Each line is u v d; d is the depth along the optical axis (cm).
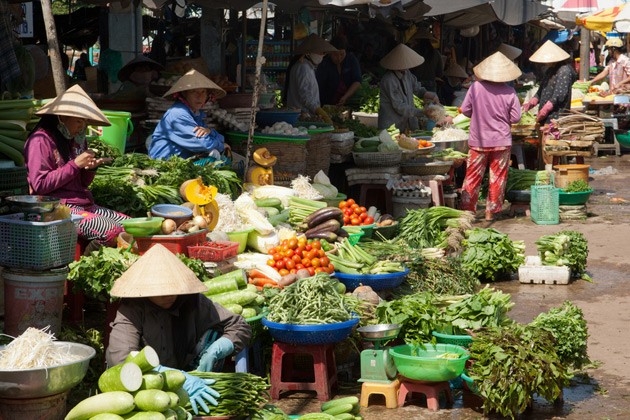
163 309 587
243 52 1534
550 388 682
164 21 2077
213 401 567
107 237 797
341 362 776
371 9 1215
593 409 711
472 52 2928
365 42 2223
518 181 1603
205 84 1040
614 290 1095
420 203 1316
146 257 580
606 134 2517
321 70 1819
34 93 1255
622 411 706
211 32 1518
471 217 1239
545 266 1132
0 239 662
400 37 2138
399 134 1470
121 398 500
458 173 1745
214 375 584
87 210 818
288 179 1175
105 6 1675
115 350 567
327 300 736
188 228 786
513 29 3338
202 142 1047
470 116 1509
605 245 1350
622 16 2783
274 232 922
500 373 669
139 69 1251
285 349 727
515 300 1044
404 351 727
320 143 1301
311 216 985
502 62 1479
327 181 1185
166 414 508
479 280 1145
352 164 1442
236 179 1034
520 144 1833
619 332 916
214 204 874
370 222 1098
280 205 1028
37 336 527
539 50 1780
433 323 743
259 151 1127
